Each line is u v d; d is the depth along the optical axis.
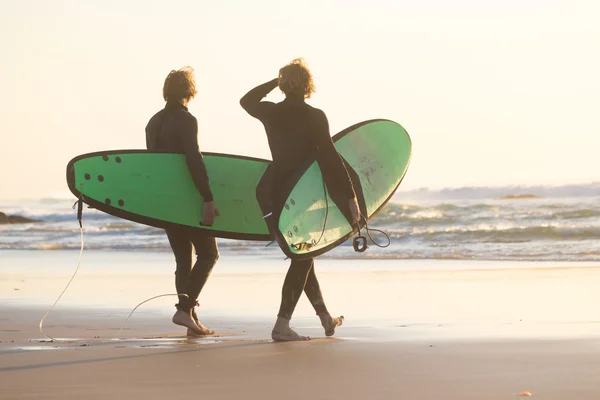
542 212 67.12
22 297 23.17
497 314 17.89
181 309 14.95
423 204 71.56
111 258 40.88
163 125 15.38
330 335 14.54
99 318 18.19
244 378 10.29
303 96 14.16
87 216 87.50
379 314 18.30
